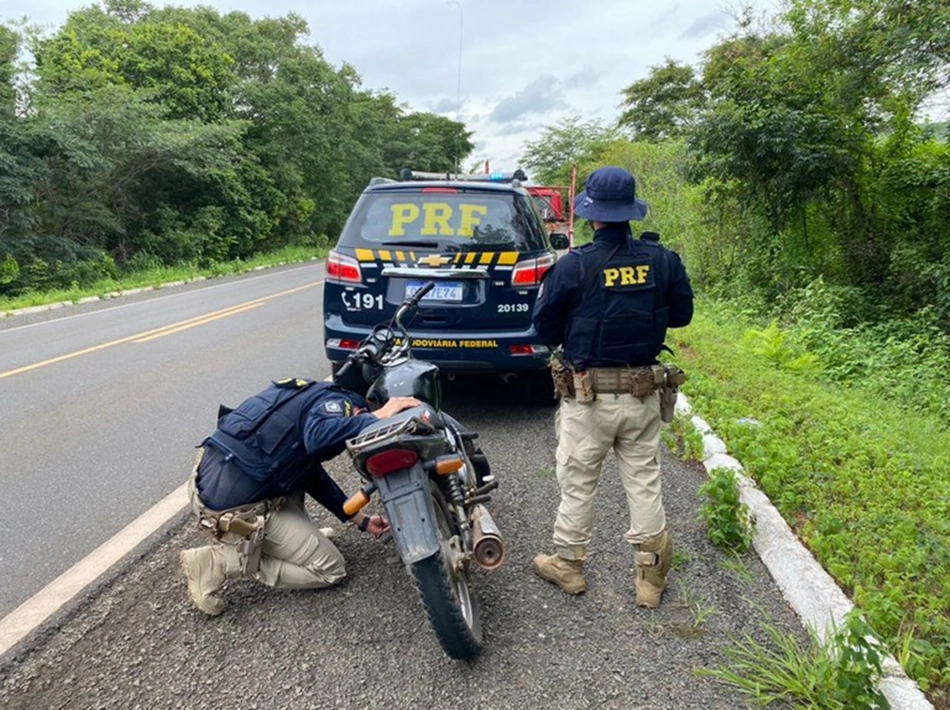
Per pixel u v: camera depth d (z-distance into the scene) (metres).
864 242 11.37
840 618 2.77
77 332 10.53
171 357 8.36
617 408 2.93
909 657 2.52
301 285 17.16
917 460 4.70
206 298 14.74
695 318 10.72
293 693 2.57
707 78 18.23
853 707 2.33
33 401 6.50
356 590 3.25
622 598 3.17
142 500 4.31
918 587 3.06
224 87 26.39
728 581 3.28
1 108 16.44
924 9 8.51
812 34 10.42
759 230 12.57
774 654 2.75
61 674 2.68
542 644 2.85
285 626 2.97
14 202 16.36
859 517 3.72
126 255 21.11
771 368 7.48
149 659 2.76
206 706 2.51
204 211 23.69
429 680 2.64
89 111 18.61
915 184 10.53
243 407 3.12
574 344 2.95
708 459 4.62
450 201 5.22
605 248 2.89
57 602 3.16
